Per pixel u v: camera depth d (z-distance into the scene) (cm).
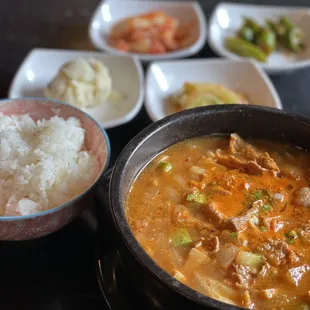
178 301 20
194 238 25
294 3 60
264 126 29
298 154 30
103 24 53
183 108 42
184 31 53
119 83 45
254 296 23
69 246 29
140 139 26
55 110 35
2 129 32
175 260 24
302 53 52
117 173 24
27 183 29
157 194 27
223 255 24
